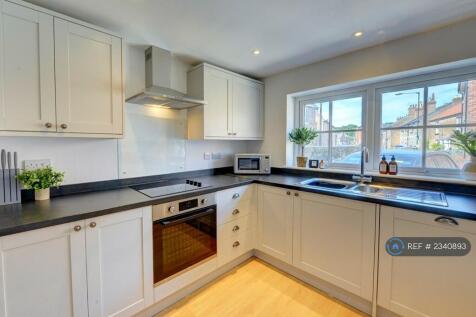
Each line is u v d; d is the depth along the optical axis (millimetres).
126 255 1500
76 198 1634
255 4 1462
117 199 1609
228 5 1471
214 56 2309
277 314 1719
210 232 2031
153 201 1613
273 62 2471
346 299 1838
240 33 1843
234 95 2617
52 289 1225
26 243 1134
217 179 2463
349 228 1748
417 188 1932
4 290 1091
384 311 1641
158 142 2314
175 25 1716
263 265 2387
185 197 1806
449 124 1910
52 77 1422
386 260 1576
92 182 1893
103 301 1408
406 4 1461
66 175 1756
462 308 1320
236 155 2840
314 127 2775
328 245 1873
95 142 1898
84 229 1313
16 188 1483
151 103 2156
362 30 1797
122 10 1518
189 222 1863
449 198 1602
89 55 1566
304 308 1778
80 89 1536
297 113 2877
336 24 1710
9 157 1457
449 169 1915
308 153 2861
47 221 1178
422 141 2047
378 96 2273
